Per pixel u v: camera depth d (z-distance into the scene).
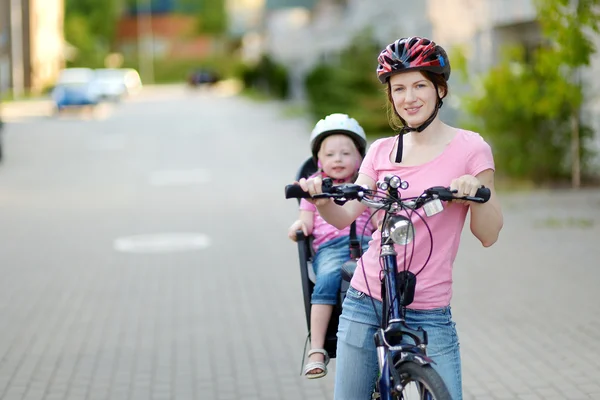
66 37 119.75
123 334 9.86
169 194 21.75
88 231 16.70
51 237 16.12
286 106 63.88
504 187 19.72
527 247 13.80
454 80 27.58
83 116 54.84
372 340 5.11
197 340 9.58
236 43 141.50
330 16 61.06
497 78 19.80
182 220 17.83
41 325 10.28
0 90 76.25
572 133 19.47
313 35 62.34
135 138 39.38
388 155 5.07
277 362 8.75
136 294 11.76
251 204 19.86
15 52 78.12
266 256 14.11
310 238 6.38
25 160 30.47
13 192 22.38
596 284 11.33
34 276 12.94
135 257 14.23
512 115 19.80
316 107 40.59
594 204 17.34
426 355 4.81
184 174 25.92
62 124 48.34
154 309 10.96
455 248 4.96
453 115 27.14
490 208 4.90
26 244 15.46
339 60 37.62
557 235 14.61
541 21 17.12
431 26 33.72
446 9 31.06
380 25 39.09
